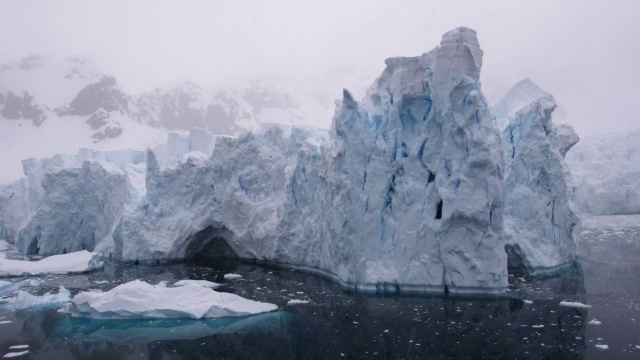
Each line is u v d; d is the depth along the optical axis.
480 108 21.77
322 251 26.78
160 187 34.47
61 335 18.55
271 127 33.22
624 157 55.38
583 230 40.12
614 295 21.09
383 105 24.62
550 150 27.19
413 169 23.22
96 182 38.19
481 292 21.25
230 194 32.53
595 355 14.54
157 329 18.98
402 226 22.88
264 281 25.80
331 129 29.17
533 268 25.75
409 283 22.17
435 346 15.86
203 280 25.92
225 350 16.55
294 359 15.48
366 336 17.03
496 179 21.14
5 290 25.75
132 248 33.03
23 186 47.94
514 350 15.23
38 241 39.69
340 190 23.75
